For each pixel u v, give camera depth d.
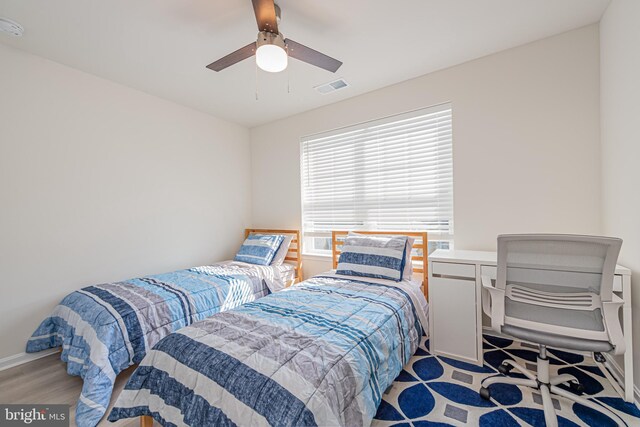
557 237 1.34
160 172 3.05
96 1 1.67
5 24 1.84
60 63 2.35
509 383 1.62
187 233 3.30
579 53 2.03
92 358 1.63
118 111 2.72
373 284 2.32
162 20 1.85
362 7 1.77
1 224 2.07
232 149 3.86
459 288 2.00
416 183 2.79
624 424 1.36
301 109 3.44
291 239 3.54
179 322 2.09
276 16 1.63
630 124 1.57
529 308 1.47
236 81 2.71
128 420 1.54
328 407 1.04
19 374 1.97
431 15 1.86
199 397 1.15
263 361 1.19
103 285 2.35
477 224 2.42
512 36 2.11
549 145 2.14
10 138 2.11
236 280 2.64
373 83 2.80
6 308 2.08
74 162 2.43
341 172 3.28
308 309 1.77
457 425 1.40
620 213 1.70
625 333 1.51
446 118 2.61
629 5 1.55
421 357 2.05
